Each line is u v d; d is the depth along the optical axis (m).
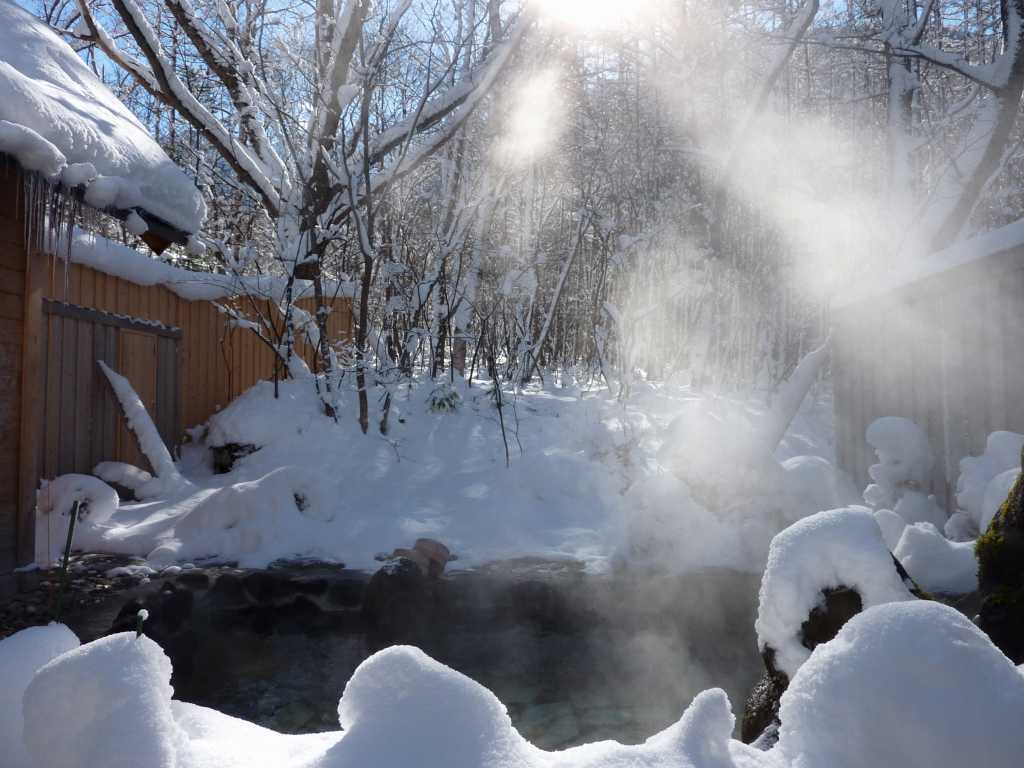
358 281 13.33
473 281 12.08
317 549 6.95
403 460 9.28
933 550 3.64
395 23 10.94
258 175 11.22
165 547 6.72
